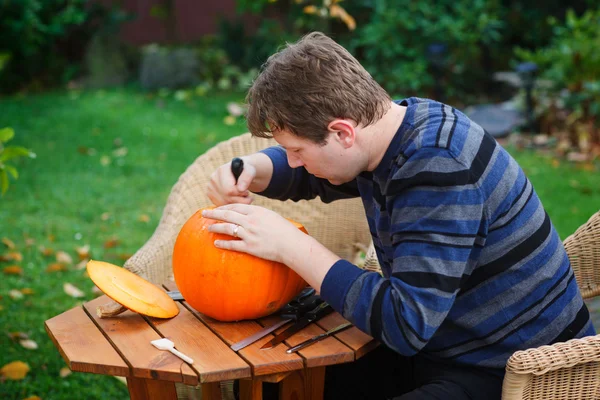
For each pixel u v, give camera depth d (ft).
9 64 27.96
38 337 10.36
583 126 20.07
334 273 5.32
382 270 6.10
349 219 8.49
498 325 5.49
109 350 5.37
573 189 16.48
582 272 7.16
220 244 5.70
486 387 5.58
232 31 29.73
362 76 5.23
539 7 27.86
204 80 28.53
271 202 8.57
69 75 28.99
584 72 20.61
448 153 5.05
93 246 13.85
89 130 21.98
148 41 32.37
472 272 5.40
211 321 5.92
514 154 19.24
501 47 27.48
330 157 5.29
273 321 5.94
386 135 5.32
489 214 5.24
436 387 5.56
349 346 5.42
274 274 5.74
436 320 5.04
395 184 5.21
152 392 5.79
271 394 6.47
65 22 28.58
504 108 22.74
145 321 5.91
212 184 6.56
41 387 9.09
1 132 8.36
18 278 12.33
